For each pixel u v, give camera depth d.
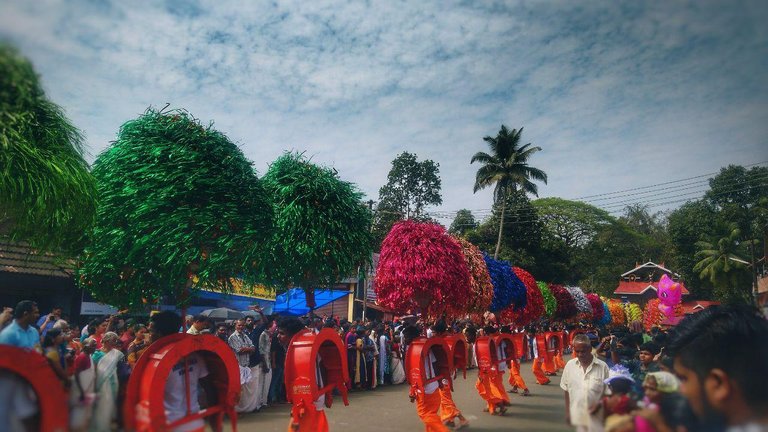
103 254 5.19
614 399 2.44
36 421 2.60
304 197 9.00
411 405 9.84
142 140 5.22
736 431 1.57
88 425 2.89
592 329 20.67
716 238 22.64
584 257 46.34
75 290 11.33
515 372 11.53
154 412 3.28
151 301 5.87
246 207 5.56
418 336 7.21
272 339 10.11
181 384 3.65
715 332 1.63
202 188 5.15
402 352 13.98
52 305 11.05
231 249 5.39
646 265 44.62
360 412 9.04
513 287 15.72
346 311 20.39
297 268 9.05
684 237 26.00
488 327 11.33
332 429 7.64
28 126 3.00
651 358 5.18
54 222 3.95
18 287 10.41
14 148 3.02
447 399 7.63
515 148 33.44
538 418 8.01
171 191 5.00
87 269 5.54
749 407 1.55
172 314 3.91
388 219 30.27
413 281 8.95
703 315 1.75
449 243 9.61
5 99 2.48
